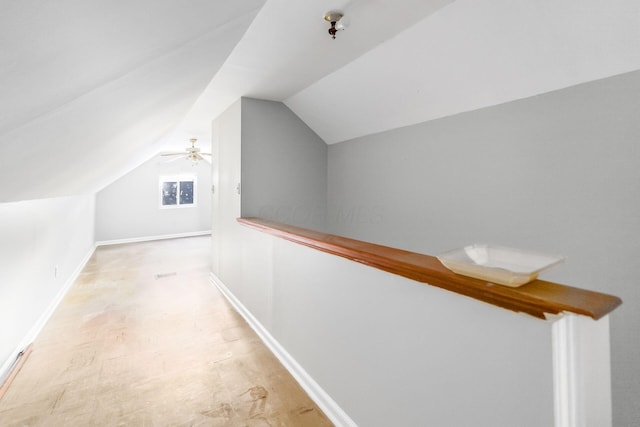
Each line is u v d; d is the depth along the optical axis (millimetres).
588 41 1339
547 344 705
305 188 3266
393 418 1168
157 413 1544
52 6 463
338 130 3074
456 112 2119
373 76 2184
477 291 815
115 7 581
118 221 6512
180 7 757
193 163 7383
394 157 2652
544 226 1694
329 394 1541
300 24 1643
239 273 2850
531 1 1323
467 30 1573
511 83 1718
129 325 2541
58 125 1035
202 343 2248
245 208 2873
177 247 6004
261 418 1519
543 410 720
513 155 1819
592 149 1488
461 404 917
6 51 500
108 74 890
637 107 1339
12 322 2025
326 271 1534
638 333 1372
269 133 3000
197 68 1501
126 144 2426
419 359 1049
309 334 1705
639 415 1362
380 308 1206
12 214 2076
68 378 1821
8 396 1657
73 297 3207
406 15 1573
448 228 2242
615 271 1438
